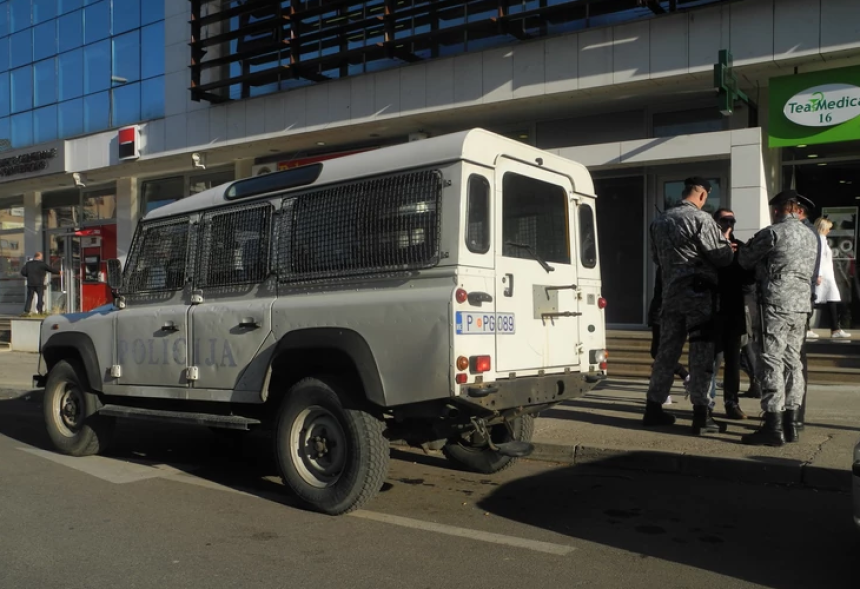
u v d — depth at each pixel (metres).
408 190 5.19
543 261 5.63
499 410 5.16
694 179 6.92
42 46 21.28
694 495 5.75
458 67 13.06
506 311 5.22
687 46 11.11
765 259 6.46
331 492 5.29
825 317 12.66
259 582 4.12
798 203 6.48
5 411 10.68
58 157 19.72
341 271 5.46
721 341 7.07
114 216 21.17
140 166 18.56
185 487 6.25
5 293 23.58
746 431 7.14
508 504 5.64
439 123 14.23
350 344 5.17
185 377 6.39
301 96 15.02
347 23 14.55
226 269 6.29
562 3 11.91
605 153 12.06
